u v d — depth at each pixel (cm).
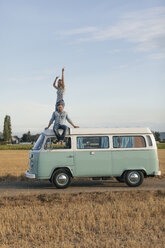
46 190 1324
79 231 713
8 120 14338
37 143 1412
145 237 678
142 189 1324
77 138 1391
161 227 742
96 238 675
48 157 1370
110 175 1396
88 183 1555
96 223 771
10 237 690
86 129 1405
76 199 1083
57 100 1420
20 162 3534
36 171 1373
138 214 835
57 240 664
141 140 1421
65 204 1005
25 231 723
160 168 2350
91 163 1388
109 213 857
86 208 916
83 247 621
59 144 1384
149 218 816
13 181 1681
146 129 1434
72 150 1381
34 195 1157
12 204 1021
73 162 1379
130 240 641
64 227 746
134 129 1424
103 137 1405
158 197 1112
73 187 1416
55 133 1377
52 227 748
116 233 705
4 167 2697
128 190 1278
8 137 14288
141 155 1412
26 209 921
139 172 1411
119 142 1409
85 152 1387
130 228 725
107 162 1395
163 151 6469
